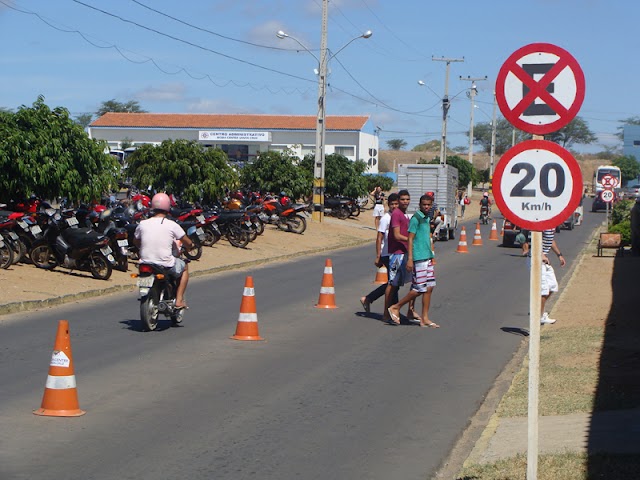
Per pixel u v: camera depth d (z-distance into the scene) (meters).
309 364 10.41
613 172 73.88
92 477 6.10
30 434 7.10
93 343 11.22
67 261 17.20
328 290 15.37
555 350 11.50
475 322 14.25
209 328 12.70
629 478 5.93
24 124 18.70
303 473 6.39
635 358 10.72
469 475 6.28
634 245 29.98
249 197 32.56
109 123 77.88
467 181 74.81
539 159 5.51
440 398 8.92
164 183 26.34
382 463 6.71
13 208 19.17
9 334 11.64
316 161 37.72
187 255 21.48
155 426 7.48
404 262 13.66
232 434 7.33
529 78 5.62
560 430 7.42
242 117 79.88
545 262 13.81
